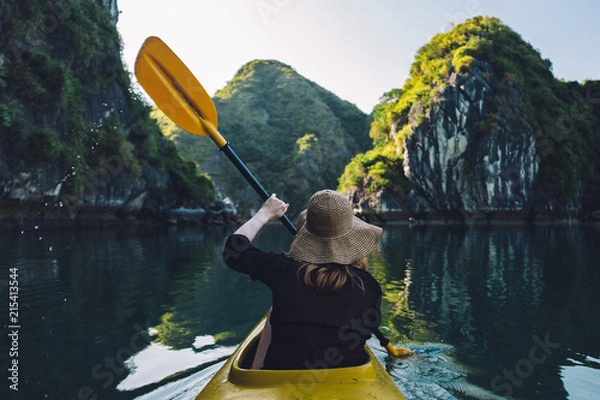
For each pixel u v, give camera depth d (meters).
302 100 131.75
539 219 49.97
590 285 6.55
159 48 2.68
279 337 1.60
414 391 2.70
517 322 4.41
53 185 20.56
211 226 36.59
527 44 62.03
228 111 124.56
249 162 110.00
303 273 1.54
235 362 2.02
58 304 4.99
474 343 3.71
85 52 24.59
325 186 108.50
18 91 19.19
